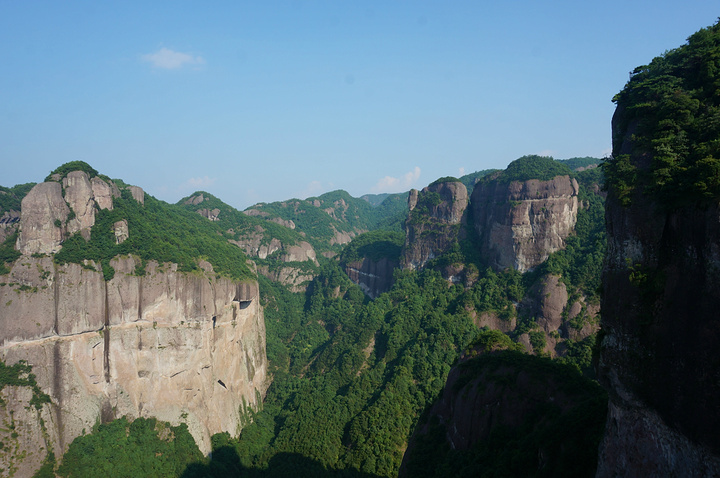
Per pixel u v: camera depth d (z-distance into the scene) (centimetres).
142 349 9431
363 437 8912
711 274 2533
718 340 2480
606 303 3312
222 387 10825
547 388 5009
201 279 10206
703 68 3466
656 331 2855
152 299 9525
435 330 11750
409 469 5697
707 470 2508
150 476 8662
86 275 8881
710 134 2997
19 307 8312
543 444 4219
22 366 8225
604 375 3309
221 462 9625
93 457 8425
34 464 7881
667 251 2842
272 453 9800
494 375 5553
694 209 2645
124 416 9181
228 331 11244
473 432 5300
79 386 8694
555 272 11244
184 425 9500
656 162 3011
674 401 2722
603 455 3356
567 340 10369
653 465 2870
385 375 11112
